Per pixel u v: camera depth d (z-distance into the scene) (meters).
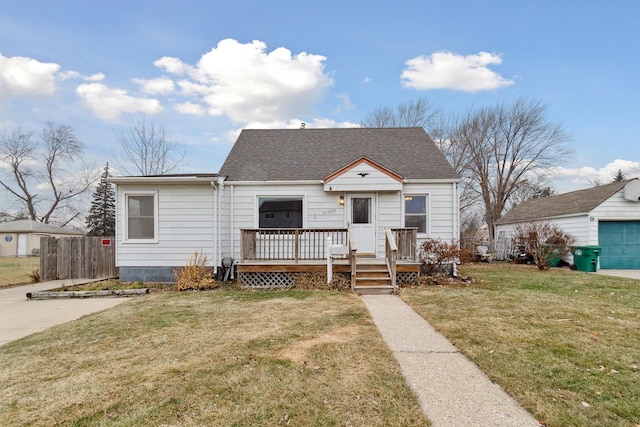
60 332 5.00
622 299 6.96
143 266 9.76
